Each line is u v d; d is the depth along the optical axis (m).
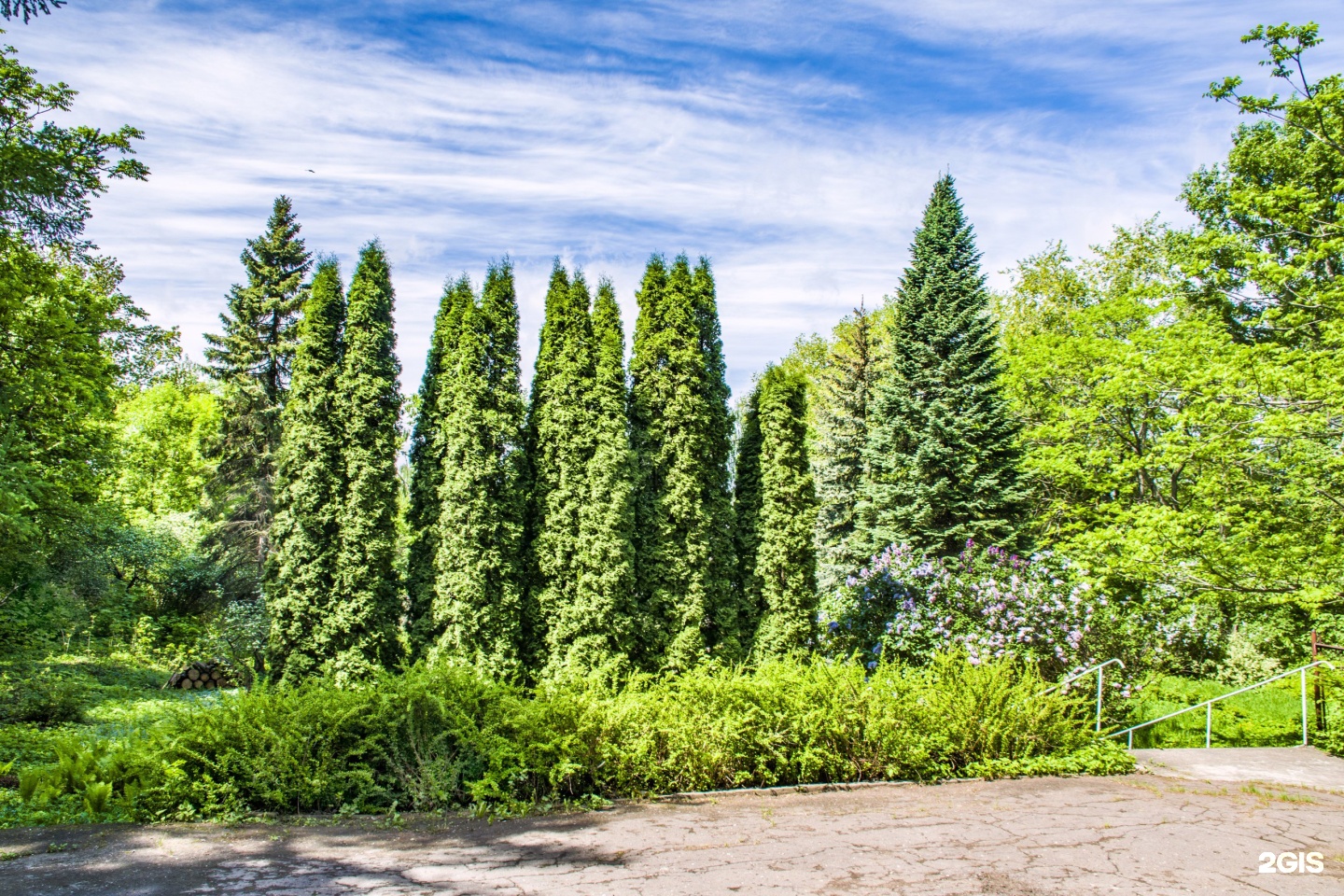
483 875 4.45
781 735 7.16
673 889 4.20
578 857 4.84
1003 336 26.30
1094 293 24.95
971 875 4.42
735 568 13.30
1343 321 11.26
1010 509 18.55
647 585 12.30
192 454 34.53
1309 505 12.25
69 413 14.10
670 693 7.46
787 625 12.98
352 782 6.17
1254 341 17.69
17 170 11.27
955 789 6.97
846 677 7.83
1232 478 12.52
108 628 21.33
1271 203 14.11
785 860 4.75
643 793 6.64
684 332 13.12
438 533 11.43
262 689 6.71
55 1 7.26
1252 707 11.72
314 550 11.18
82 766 6.14
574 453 11.91
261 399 21.47
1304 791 6.74
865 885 4.24
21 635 13.70
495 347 11.94
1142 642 11.05
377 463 11.58
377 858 4.82
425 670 7.12
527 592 11.74
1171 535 10.97
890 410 20.53
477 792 6.04
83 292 14.09
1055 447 17.34
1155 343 14.51
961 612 11.74
